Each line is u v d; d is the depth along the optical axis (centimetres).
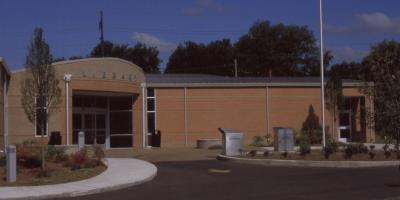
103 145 3731
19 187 1659
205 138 3897
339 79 3866
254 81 4072
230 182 1791
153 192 1581
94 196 1545
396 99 1054
